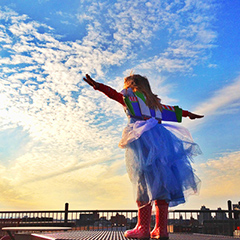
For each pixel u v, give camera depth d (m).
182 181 2.60
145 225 2.53
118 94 2.85
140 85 2.90
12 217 9.97
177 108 3.15
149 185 2.45
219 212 9.90
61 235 3.00
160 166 2.49
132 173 2.56
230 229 9.21
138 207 2.56
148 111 2.80
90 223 9.02
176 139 2.73
